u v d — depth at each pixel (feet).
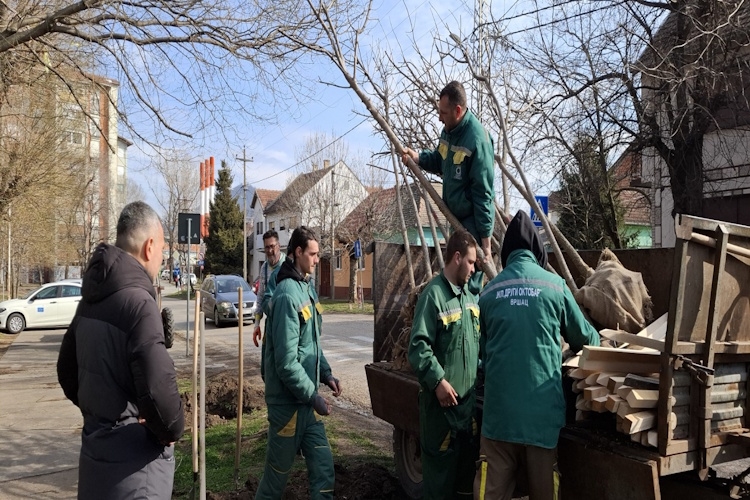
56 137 46.65
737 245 8.57
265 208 165.58
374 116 14.11
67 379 9.20
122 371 8.18
